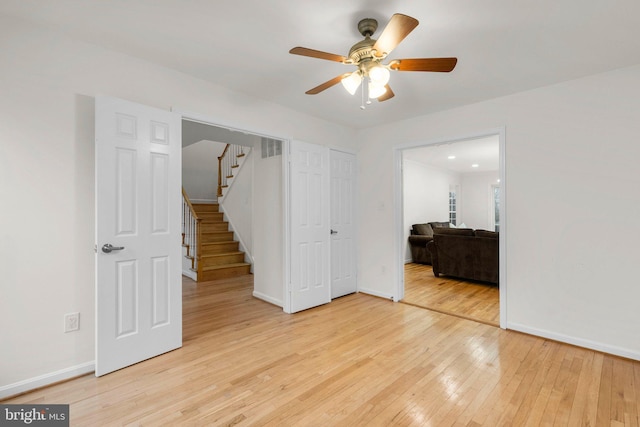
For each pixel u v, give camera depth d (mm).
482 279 4695
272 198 3830
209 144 7031
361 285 4309
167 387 1969
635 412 1729
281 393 1910
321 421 1655
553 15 1783
